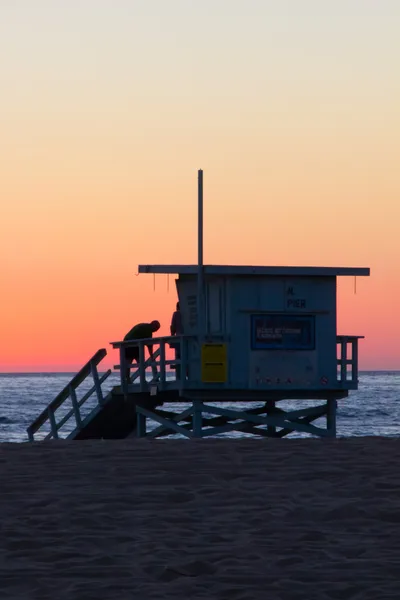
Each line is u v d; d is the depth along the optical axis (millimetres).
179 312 55031
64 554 16047
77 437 59875
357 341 55688
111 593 13609
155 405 57875
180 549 16469
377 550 16344
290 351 53812
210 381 52531
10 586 14023
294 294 53906
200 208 54031
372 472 24406
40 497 21281
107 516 19250
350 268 54281
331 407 55969
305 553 16156
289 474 24203
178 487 22469
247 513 19641
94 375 57375
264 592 13641
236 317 52969
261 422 54781
